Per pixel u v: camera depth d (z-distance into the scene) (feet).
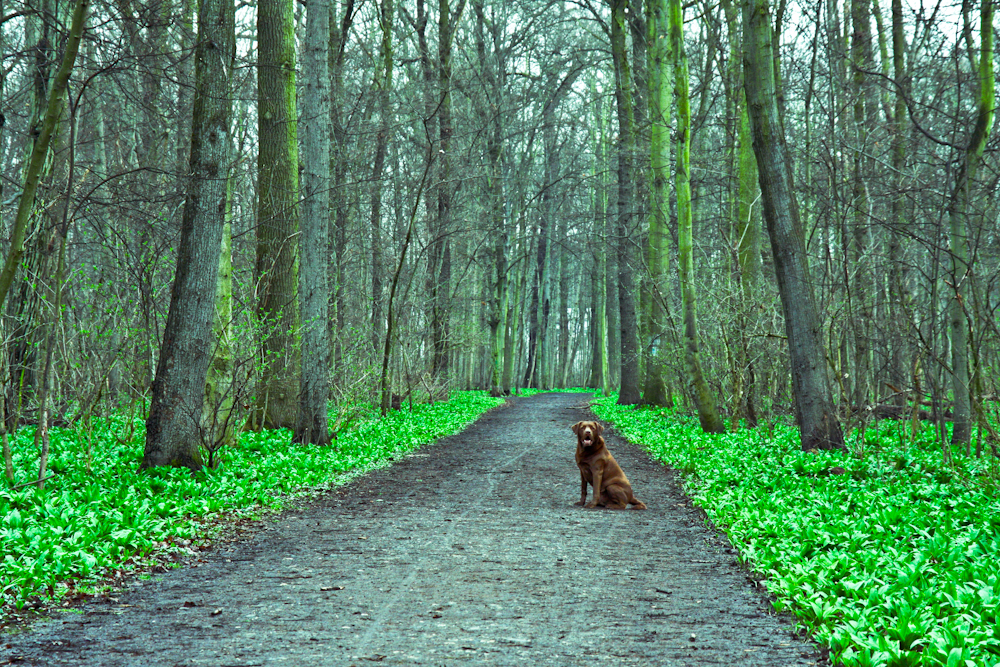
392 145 105.70
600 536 27.94
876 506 29.01
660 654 15.58
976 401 36.27
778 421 63.67
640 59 105.09
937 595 17.74
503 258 144.87
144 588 20.54
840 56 61.26
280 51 61.93
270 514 31.86
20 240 24.82
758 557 23.21
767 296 64.28
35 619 17.67
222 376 46.80
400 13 114.42
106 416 44.78
